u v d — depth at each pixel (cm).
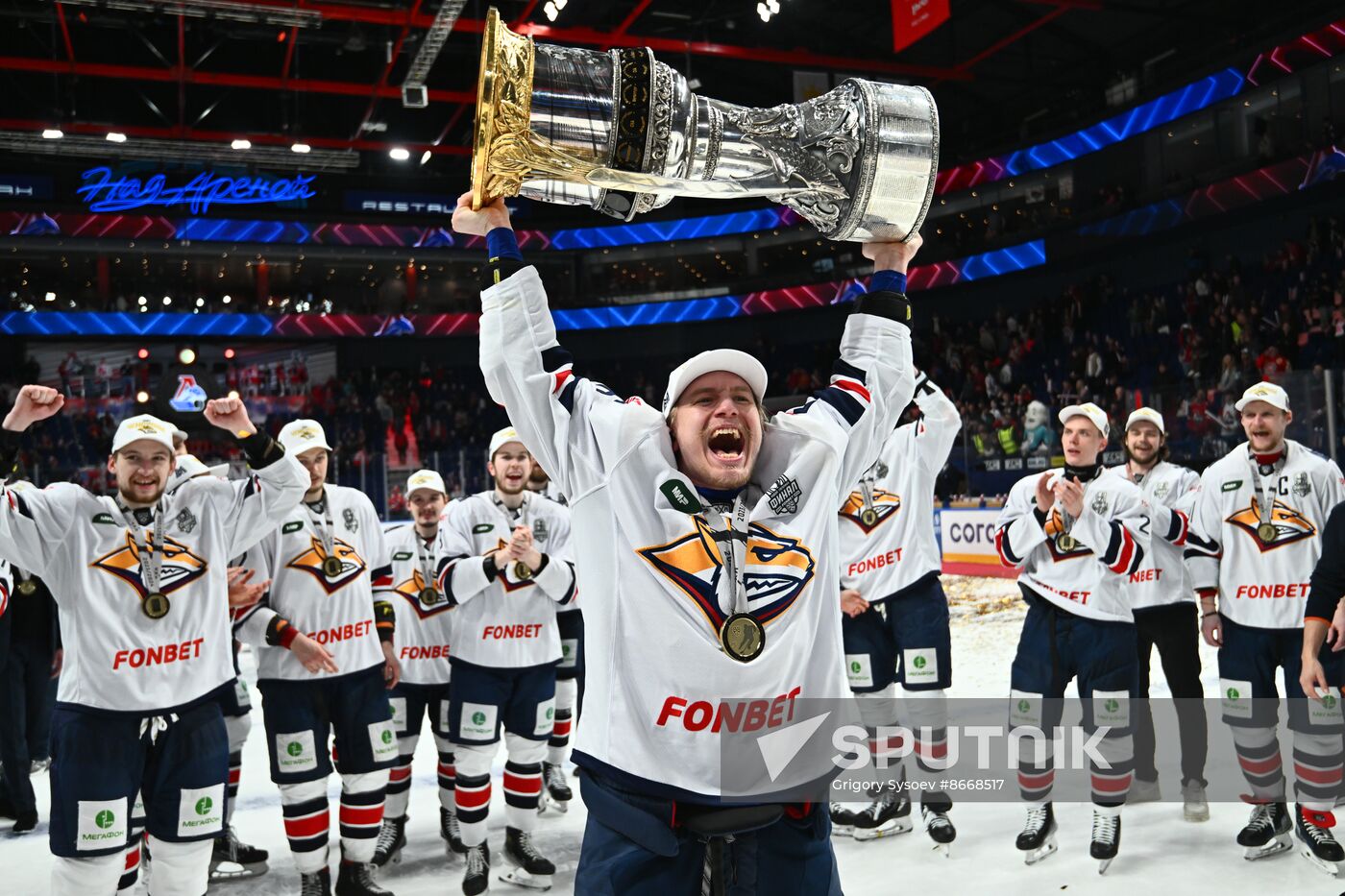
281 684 484
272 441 438
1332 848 477
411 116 3266
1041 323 2738
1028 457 1677
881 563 571
